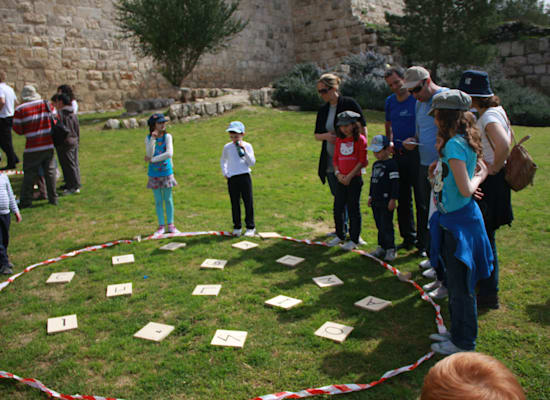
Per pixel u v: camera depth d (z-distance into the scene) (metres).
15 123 6.98
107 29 18.00
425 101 4.30
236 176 5.55
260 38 23.12
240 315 3.70
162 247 5.34
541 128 14.41
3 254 4.72
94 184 8.56
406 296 4.00
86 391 2.79
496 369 0.99
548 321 3.40
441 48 17.08
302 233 5.84
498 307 3.65
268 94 17.11
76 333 3.51
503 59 20.72
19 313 3.88
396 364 2.98
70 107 7.86
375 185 4.79
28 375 2.99
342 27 22.12
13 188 8.37
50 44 16.66
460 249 2.85
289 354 3.12
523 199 6.96
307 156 10.47
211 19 16.19
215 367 2.98
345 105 5.11
